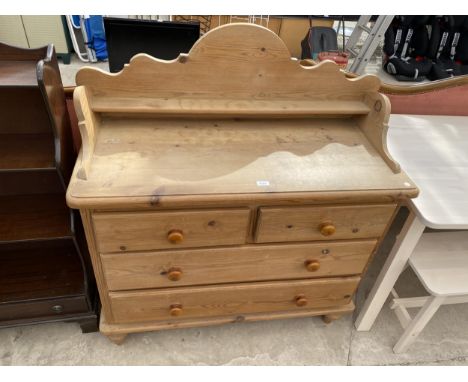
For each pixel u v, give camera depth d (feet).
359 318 4.98
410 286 5.79
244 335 4.86
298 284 4.21
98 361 4.43
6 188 3.20
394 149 4.46
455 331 5.17
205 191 2.97
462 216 3.44
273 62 3.39
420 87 5.12
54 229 3.72
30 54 3.34
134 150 3.26
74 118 4.17
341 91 3.67
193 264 3.67
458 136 4.87
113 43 4.99
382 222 3.66
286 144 3.59
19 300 4.01
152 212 3.10
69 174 3.52
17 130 3.53
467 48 11.85
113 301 3.91
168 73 3.30
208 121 3.75
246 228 3.42
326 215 3.45
